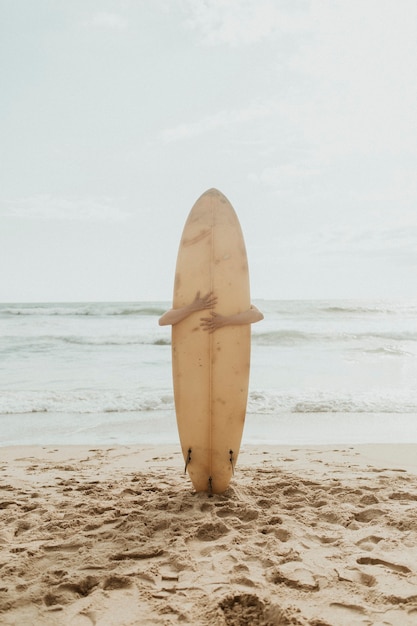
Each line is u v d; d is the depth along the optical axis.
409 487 3.82
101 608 2.12
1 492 3.86
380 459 4.88
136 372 11.20
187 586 2.28
